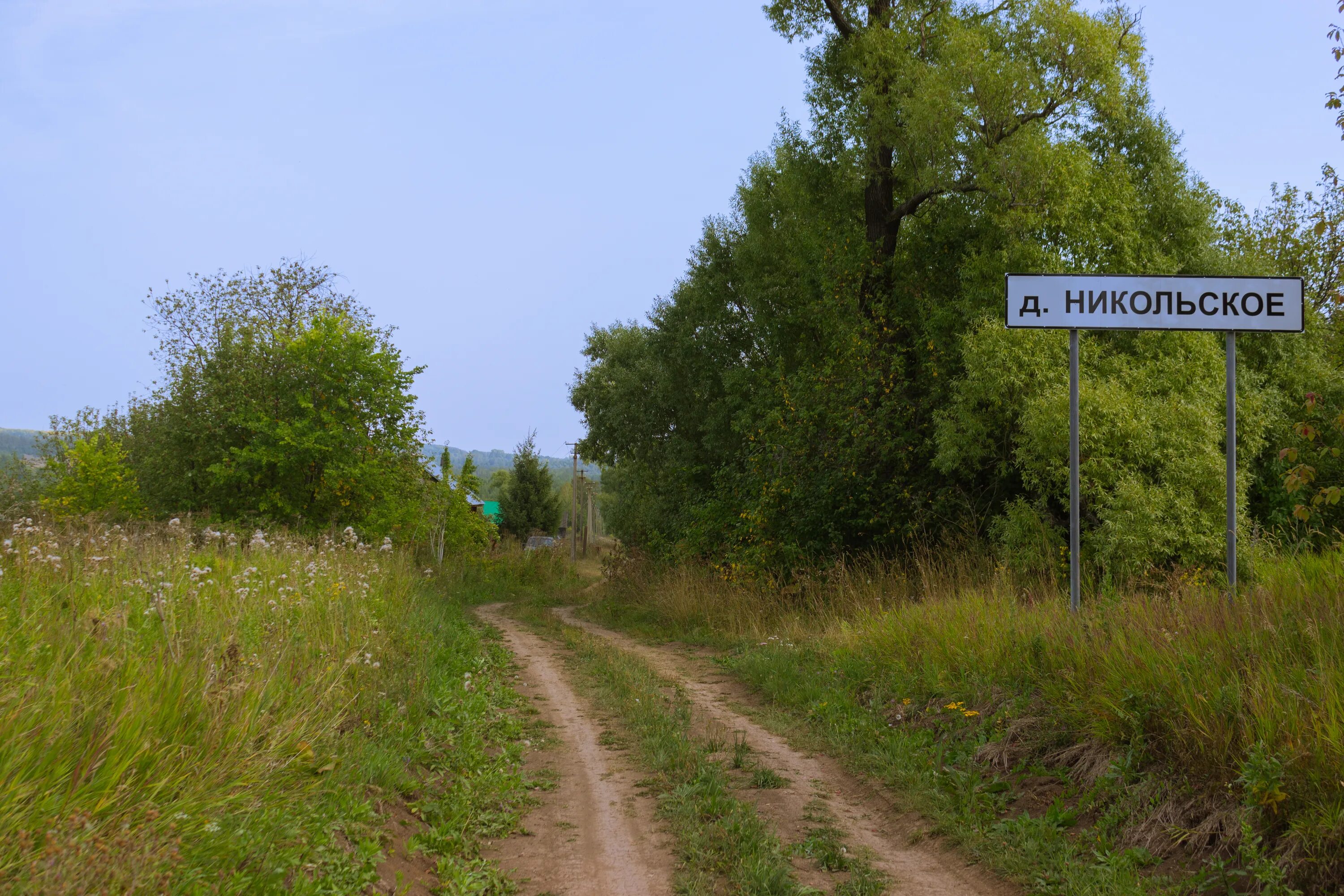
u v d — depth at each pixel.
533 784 6.12
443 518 27.84
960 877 4.59
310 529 18.12
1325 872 3.74
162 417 21.48
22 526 8.16
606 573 27.17
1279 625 5.56
